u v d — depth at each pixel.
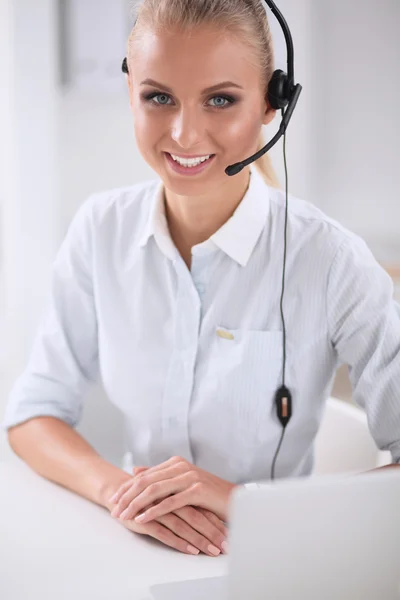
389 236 3.17
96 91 2.78
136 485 1.05
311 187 3.09
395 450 1.16
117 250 1.31
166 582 0.87
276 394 1.21
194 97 0.99
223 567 0.92
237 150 1.04
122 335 1.28
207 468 1.26
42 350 1.37
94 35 2.72
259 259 1.21
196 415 1.23
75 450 1.22
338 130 3.12
